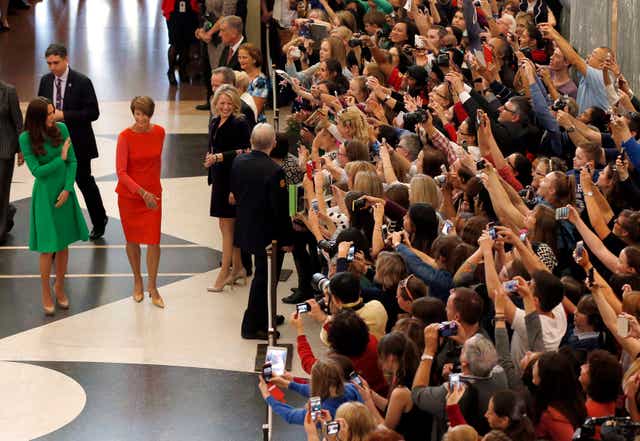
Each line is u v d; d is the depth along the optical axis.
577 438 6.42
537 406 7.10
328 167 11.53
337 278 8.84
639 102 12.76
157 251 12.96
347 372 7.86
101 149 19.53
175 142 20.09
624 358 7.85
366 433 6.94
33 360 11.55
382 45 17.41
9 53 26.45
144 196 12.64
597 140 11.32
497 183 9.74
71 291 13.45
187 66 25.23
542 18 18.78
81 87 14.95
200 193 17.34
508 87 14.59
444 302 8.96
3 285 13.62
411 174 11.58
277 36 20.83
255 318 11.98
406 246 9.23
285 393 10.73
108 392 10.84
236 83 14.06
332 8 20.47
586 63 13.52
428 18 16.55
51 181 12.51
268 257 10.76
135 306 13.01
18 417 10.31
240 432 10.06
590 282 7.88
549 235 9.37
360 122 12.24
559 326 7.95
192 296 13.34
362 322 8.30
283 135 12.84
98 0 33.09
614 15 15.20
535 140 11.97
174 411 10.45
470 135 11.94
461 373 7.35
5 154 14.74
